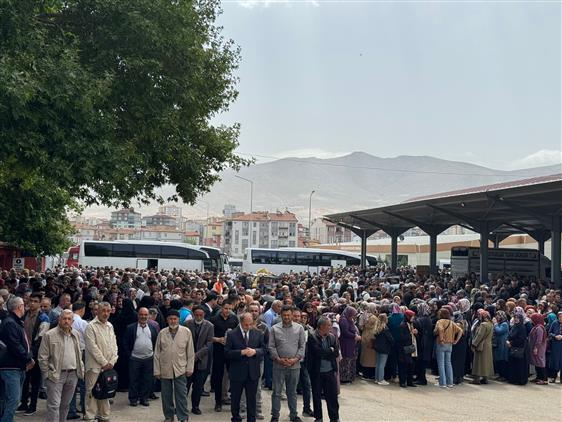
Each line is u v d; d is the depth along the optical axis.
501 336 15.20
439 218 38.31
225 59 18.42
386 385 14.30
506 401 12.95
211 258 46.12
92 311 11.62
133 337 10.99
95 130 12.74
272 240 138.38
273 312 12.73
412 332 14.38
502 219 36.09
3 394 8.80
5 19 12.00
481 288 21.81
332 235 155.88
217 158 19.67
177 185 19.11
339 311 15.06
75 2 14.59
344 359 14.17
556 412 11.96
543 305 17.22
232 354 9.58
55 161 11.98
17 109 11.11
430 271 39.84
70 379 8.88
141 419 10.02
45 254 32.22
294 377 10.19
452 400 12.86
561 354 15.47
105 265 44.72
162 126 15.43
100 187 13.68
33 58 12.02
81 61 14.75
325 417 10.84
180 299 13.01
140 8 14.80
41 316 10.48
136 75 15.02
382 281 29.14
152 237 157.62
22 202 23.41
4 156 11.88
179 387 9.60
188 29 15.61
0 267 33.66
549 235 40.25
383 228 45.69
